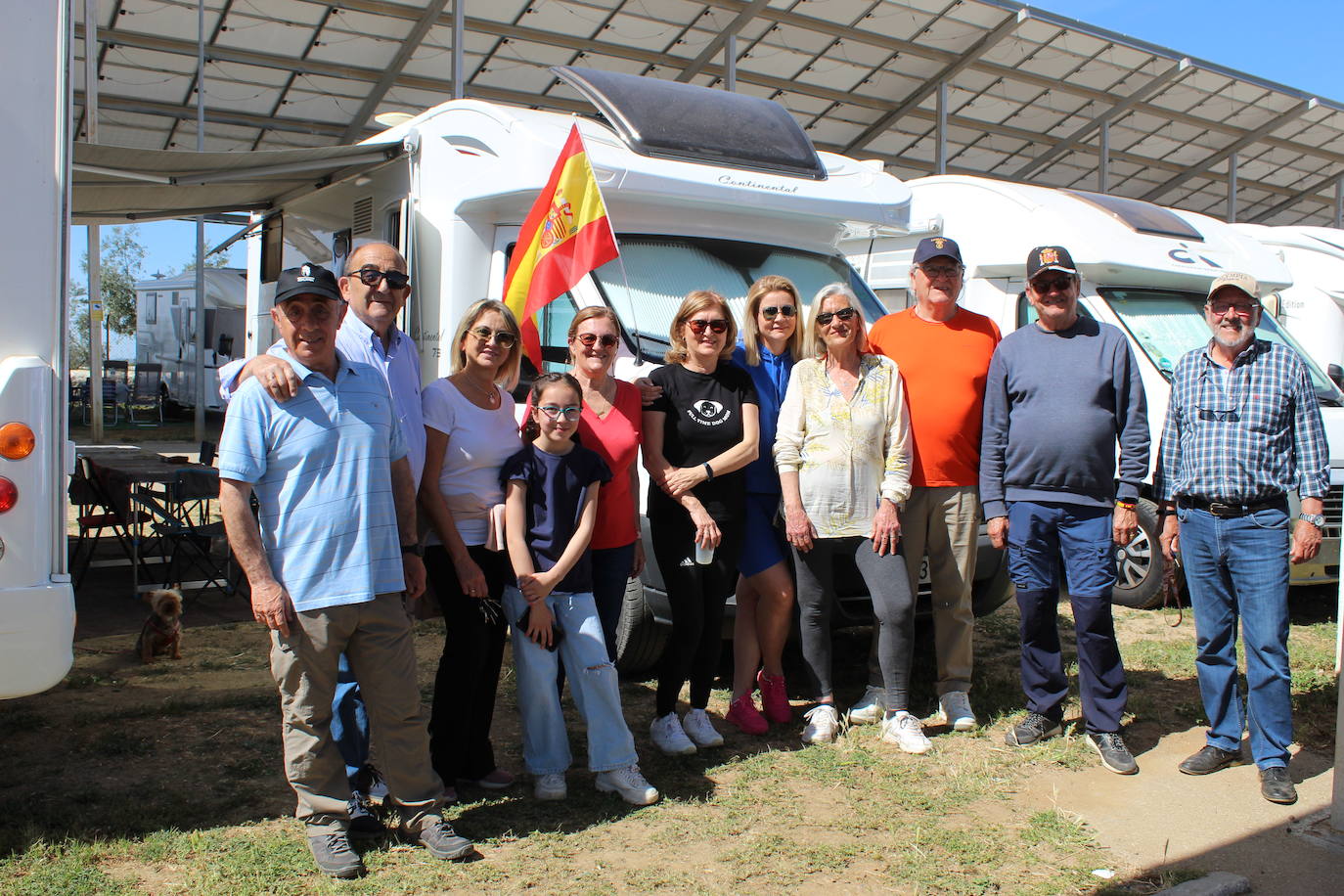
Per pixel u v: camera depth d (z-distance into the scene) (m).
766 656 4.75
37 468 3.21
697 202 5.51
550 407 3.79
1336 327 11.30
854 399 4.48
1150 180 25.00
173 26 13.66
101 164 5.70
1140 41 18.11
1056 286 4.39
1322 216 29.22
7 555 3.15
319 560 3.21
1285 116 21.83
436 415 3.81
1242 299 4.14
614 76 5.80
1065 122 20.86
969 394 4.62
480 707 3.99
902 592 4.50
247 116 16.52
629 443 4.13
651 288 5.34
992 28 16.98
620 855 3.52
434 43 14.95
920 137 20.83
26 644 3.17
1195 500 4.27
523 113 5.41
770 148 5.77
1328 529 6.61
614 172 5.16
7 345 3.20
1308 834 3.73
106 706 4.88
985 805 3.96
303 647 3.23
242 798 3.86
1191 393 4.32
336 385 3.29
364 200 6.37
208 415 21.30
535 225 4.79
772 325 4.64
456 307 5.43
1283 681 4.10
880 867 3.47
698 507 4.20
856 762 4.35
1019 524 4.50
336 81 15.65
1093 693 4.42
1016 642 6.28
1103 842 3.67
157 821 3.64
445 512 3.78
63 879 3.20
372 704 3.43
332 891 3.22
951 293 4.67
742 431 4.31
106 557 8.30
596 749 3.94
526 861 3.46
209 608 6.86
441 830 3.48
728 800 3.96
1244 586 4.16
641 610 4.99
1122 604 7.19
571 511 3.90
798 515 4.48
